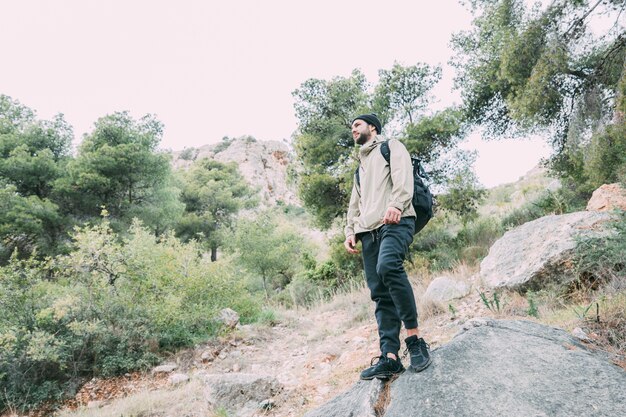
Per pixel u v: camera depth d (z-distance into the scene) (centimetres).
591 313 310
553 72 858
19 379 546
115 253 684
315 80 1240
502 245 612
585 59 910
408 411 188
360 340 512
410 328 218
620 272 364
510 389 190
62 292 661
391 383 222
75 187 1669
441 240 1067
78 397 531
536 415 171
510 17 992
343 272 1189
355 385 251
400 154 225
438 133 1082
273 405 353
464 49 1130
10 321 592
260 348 652
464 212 1085
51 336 557
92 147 1777
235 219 3053
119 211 1802
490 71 1032
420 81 1145
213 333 706
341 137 1249
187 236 2738
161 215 1911
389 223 212
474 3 1066
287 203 6931
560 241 479
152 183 1931
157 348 641
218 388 375
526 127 981
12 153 1634
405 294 210
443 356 224
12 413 510
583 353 222
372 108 1140
